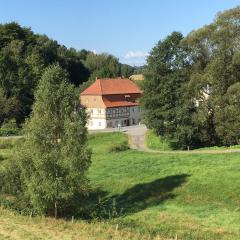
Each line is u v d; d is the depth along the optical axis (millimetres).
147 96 87688
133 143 93438
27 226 43188
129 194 54531
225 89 84438
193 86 84438
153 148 88500
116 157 75250
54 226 43062
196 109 85875
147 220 44875
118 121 130250
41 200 46625
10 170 51406
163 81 86188
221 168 58094
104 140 97438
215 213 45719
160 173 59969
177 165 63375
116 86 134375
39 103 49062
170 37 87938
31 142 47906
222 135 82438
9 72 130250
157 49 88000
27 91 131375
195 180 54469
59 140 48438
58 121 48219
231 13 86188
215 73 83438
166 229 41188
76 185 47062
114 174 61938
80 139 48062
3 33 163125
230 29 85625
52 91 48688
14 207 50375
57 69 50031
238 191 49469
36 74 134625
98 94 127750
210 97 84500
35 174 47031
